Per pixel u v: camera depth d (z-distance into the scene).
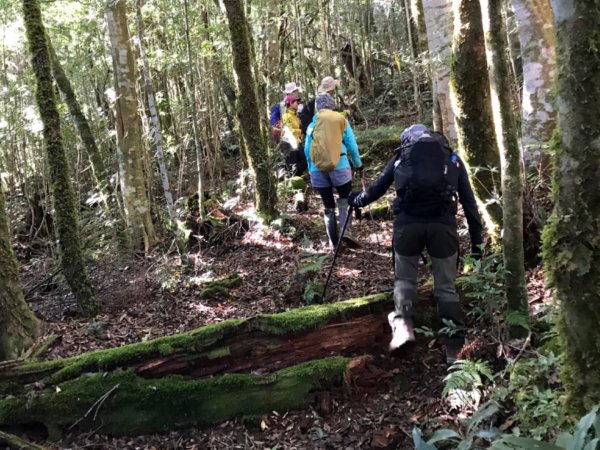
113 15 7.75
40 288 6.90
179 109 11.22
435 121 6.49
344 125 6.15
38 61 5.24
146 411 3.84
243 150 9.37
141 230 7.91
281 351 4.08
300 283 5.43
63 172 5.46
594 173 2.47
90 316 5.52
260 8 11.93
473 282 4.16
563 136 2.54
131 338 4.92
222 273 6.40
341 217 6.30
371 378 3.99
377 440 3.44
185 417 3.84
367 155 9.88
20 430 3.82
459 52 4.84
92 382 3.85
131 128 7.93
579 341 2.63
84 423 3.82
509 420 3.18
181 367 3.97
